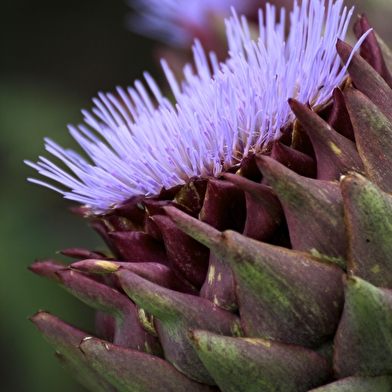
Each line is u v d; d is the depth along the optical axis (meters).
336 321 0.54
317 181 0.54
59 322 0.57
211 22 0.68
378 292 0.53
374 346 0.53
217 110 0.56
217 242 0.54
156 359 0.55
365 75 0.55
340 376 0.54
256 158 0.54
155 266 0.56
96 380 0.57
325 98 0.56
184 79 0.69
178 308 0.54
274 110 0.56
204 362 0.54
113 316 0.57
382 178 0.54
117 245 0.57
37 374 0.78
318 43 0.56
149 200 0.56
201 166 0.56
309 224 0.54
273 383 0.54
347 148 0.54
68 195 0.58
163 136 0.58
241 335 0.54
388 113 0.55
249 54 0.59
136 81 0.61
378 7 0.69
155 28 0.72
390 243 0.53
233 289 0.54
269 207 0.54
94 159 0.59
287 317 0.54
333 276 0.54
